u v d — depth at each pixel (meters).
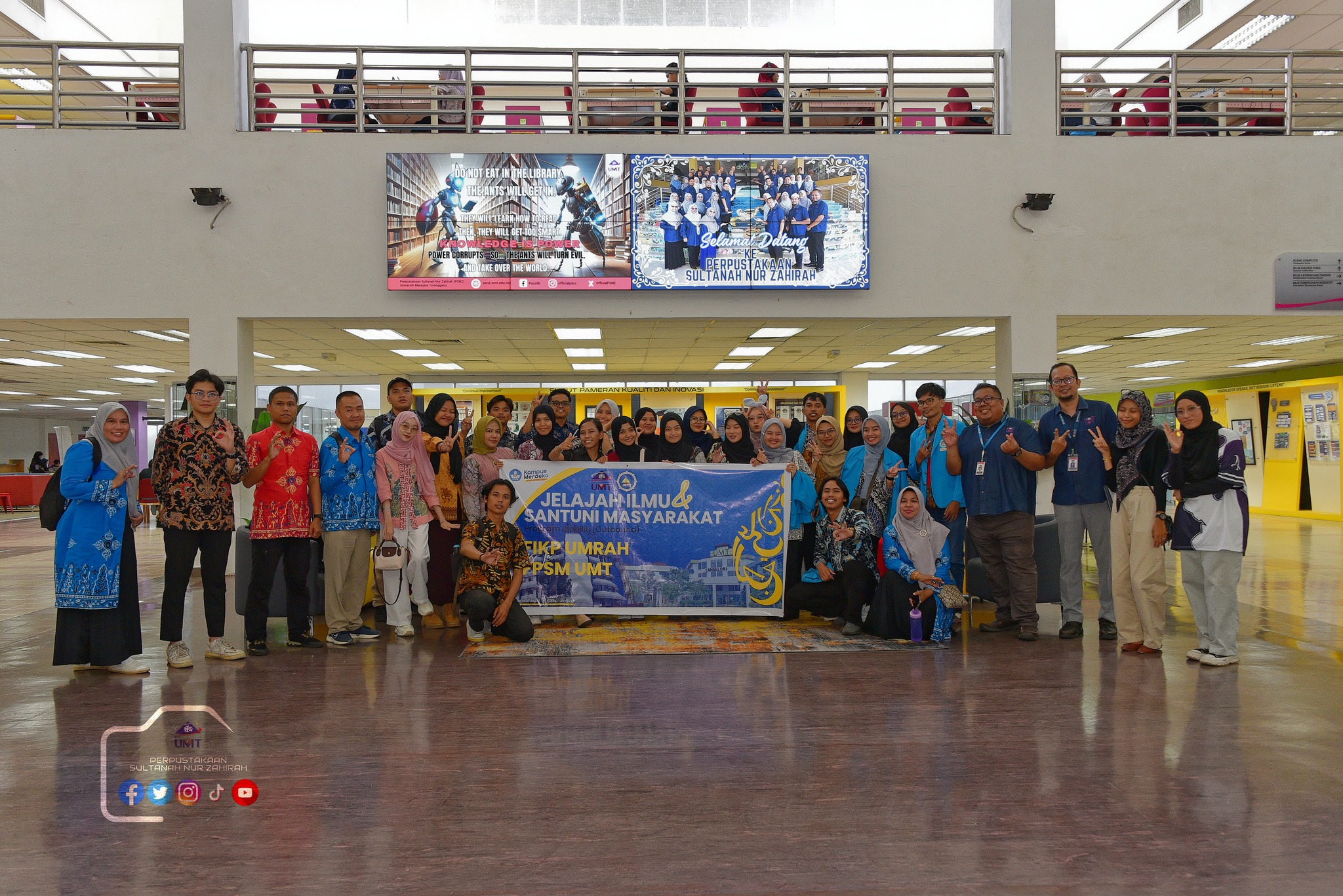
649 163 9.17
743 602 6.66
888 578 6.11
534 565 6.66
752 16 17.55
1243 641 6.08
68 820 3.20
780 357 15.34
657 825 3.11
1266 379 19.30
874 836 3.01
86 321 9.27
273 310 9.04
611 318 9.46
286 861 2.85
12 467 32.28
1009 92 9.49
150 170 8.95
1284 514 17.81
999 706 4.52
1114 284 9.50
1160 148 9.53
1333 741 3.96
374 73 16.53
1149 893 2.62
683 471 6.72
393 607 6.29
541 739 4.04
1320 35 14.45
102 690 4.97
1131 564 5.73
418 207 9.04
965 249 9.44
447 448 6.77
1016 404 9.45
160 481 5.50
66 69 14.66
